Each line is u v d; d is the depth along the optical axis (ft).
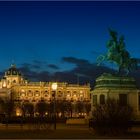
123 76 295.07
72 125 313.12
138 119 281.74
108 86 289.12
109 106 199.21
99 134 193.06
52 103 636.48
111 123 192.85
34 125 286.66
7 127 296.71
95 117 200.44
